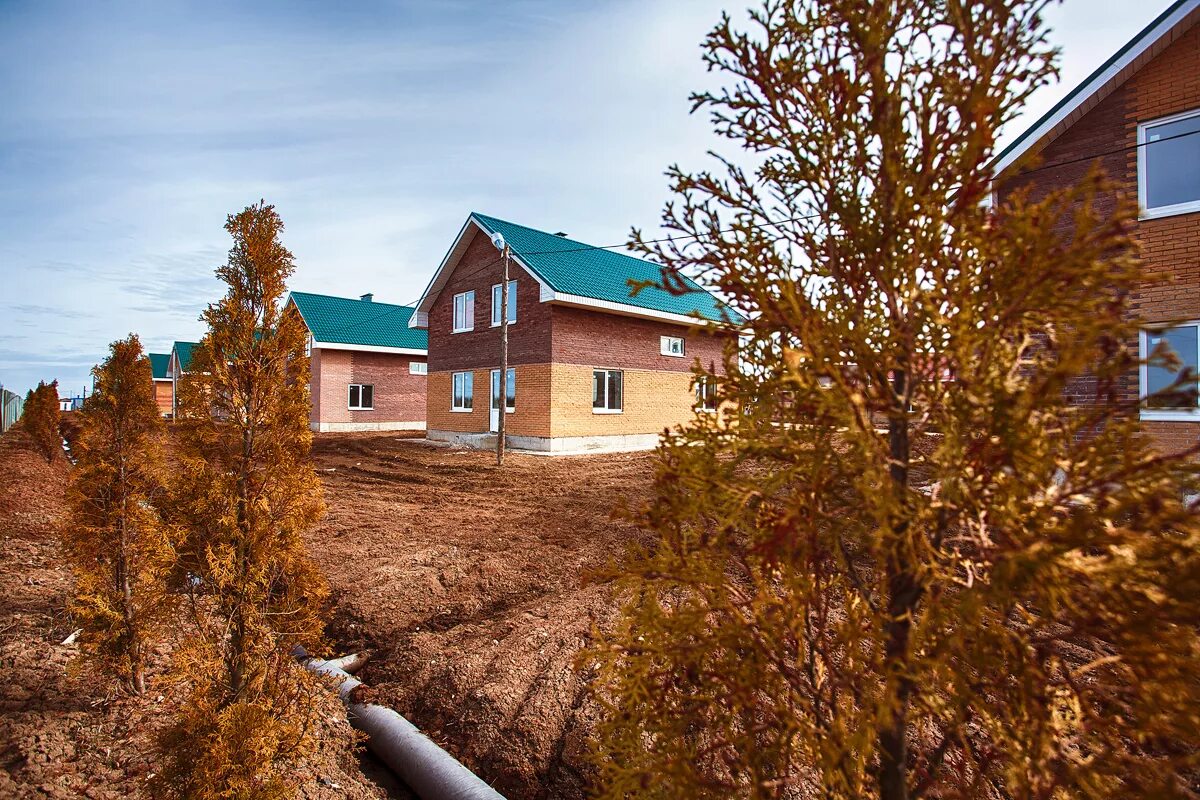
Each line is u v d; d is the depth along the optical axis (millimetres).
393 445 20234
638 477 14102
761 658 1788
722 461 1942
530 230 21078
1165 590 1318
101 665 4301
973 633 1604
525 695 4629
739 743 1798
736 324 2000
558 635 5613
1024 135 9641
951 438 1490
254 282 4027
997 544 1562
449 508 11242
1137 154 8883
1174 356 1349
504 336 16125
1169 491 1355
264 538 3760
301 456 4059
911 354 1700
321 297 29750
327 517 10477
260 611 3754
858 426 1531
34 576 6543
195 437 3754
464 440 20250
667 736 1857
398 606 6551
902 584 1727
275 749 3305
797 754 1961
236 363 3896
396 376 29156
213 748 2938
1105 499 1432
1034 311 1499
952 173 1661
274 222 4086
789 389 1825
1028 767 1612
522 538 9125
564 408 17672
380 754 4219
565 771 3859
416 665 5230
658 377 20328
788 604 1734
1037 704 1585
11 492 10203
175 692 4418
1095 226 1399
